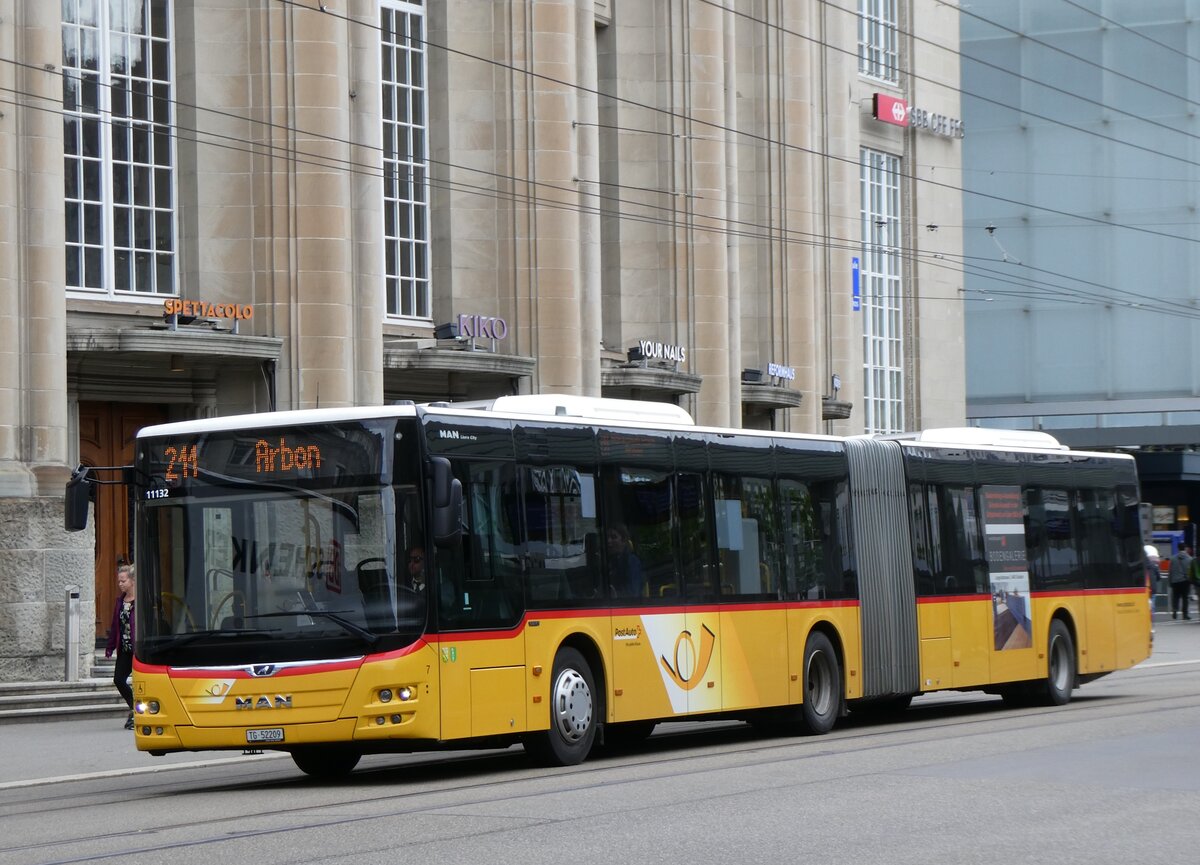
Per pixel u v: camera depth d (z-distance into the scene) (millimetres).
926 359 65062
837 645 26141
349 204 38219
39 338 33000
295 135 37469
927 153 65750
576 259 43594
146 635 19547
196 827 15773
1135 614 33344
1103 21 80125
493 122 43000
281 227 37406
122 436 37031
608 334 48500
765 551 24750
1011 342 81938
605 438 22141
